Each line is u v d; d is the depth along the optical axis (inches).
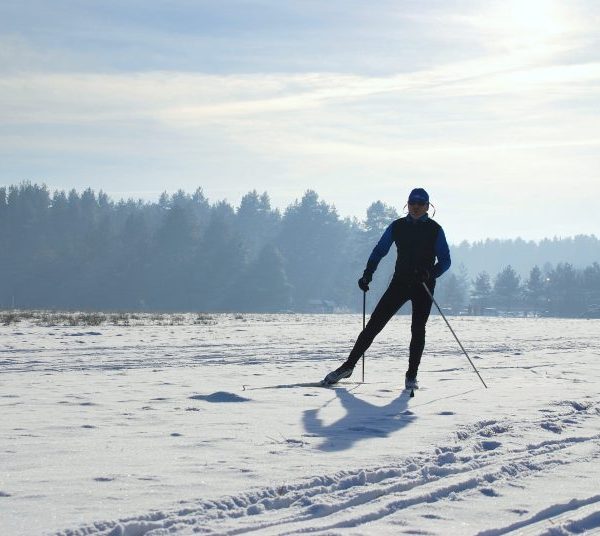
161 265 4874.5
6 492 160.1
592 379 397.1
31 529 135.3
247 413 270.1
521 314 5674.2
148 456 197.2
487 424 254.2
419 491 169.3
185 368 453.4
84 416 261.0
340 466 187.3
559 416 270.7
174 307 4778.5
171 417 259.9
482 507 160.1
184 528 140.8
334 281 5644.7
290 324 1221.1
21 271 5329.7
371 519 151.9
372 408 285.4
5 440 217.0
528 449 218.1
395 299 354.3
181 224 5022.1
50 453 199.8
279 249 5743.1
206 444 213.6
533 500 165.8
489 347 674.2
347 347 645.9
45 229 5846.5
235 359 522.9
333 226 5851.4
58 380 380.5
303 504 158.6
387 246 358.6
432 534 140.7
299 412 273.6
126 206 6658.5
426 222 352.5
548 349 650.8
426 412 276.5
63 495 158.4
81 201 6368.1
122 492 161.2
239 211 6875.0
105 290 4889.3
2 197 5738.2
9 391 331.6
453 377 403.5
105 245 5128.0
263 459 194.7
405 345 677.9
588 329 1131.9
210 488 165.2
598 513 158.7
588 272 5885.8
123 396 314.5
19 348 614.9
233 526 142.7
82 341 706.8
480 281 5940.0
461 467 192.7
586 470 195.0
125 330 919.0
